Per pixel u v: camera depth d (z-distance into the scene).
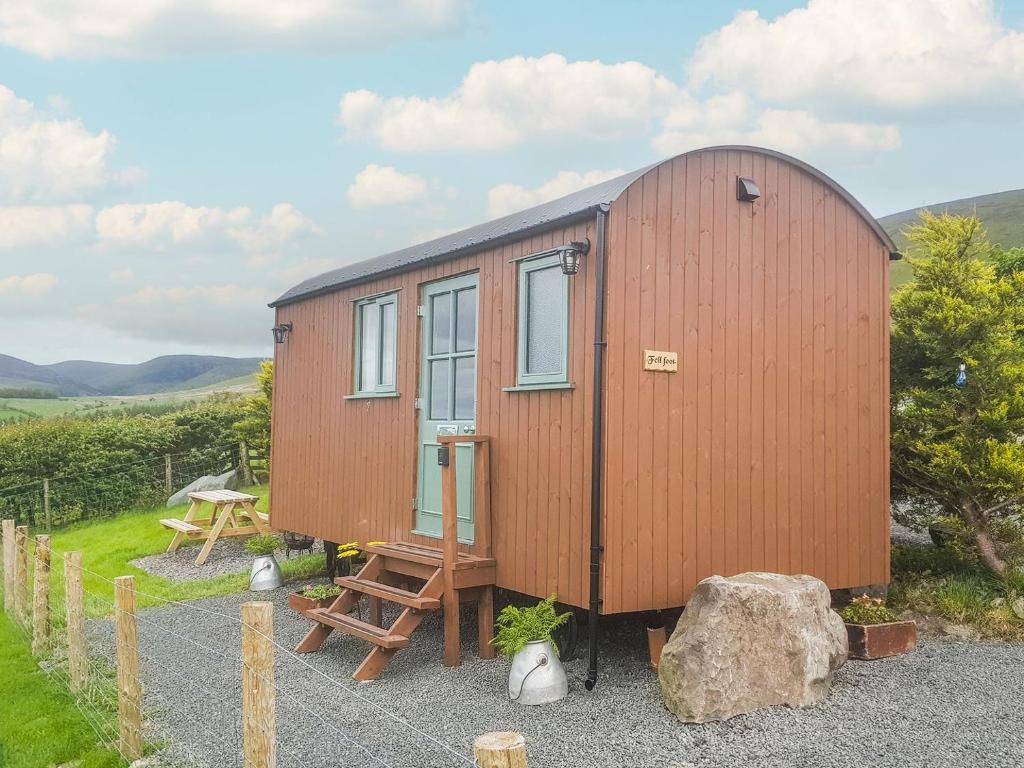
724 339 6.70
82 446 17.72
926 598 7.92
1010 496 8.12
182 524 13.59
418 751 5.04
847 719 5.33
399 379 8.89
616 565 6.06
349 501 9.81
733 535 6.67
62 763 5.39
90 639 8.42
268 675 3.67
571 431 6.36
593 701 5.79
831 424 7.30
